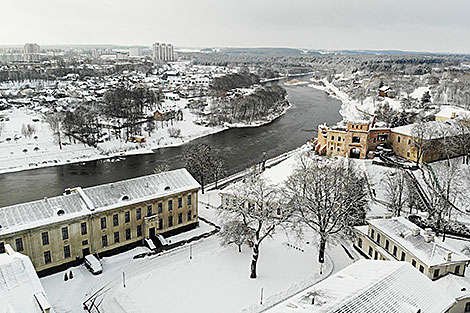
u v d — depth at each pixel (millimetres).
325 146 152750
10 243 71562
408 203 108812
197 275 77875
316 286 53906
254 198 93750
